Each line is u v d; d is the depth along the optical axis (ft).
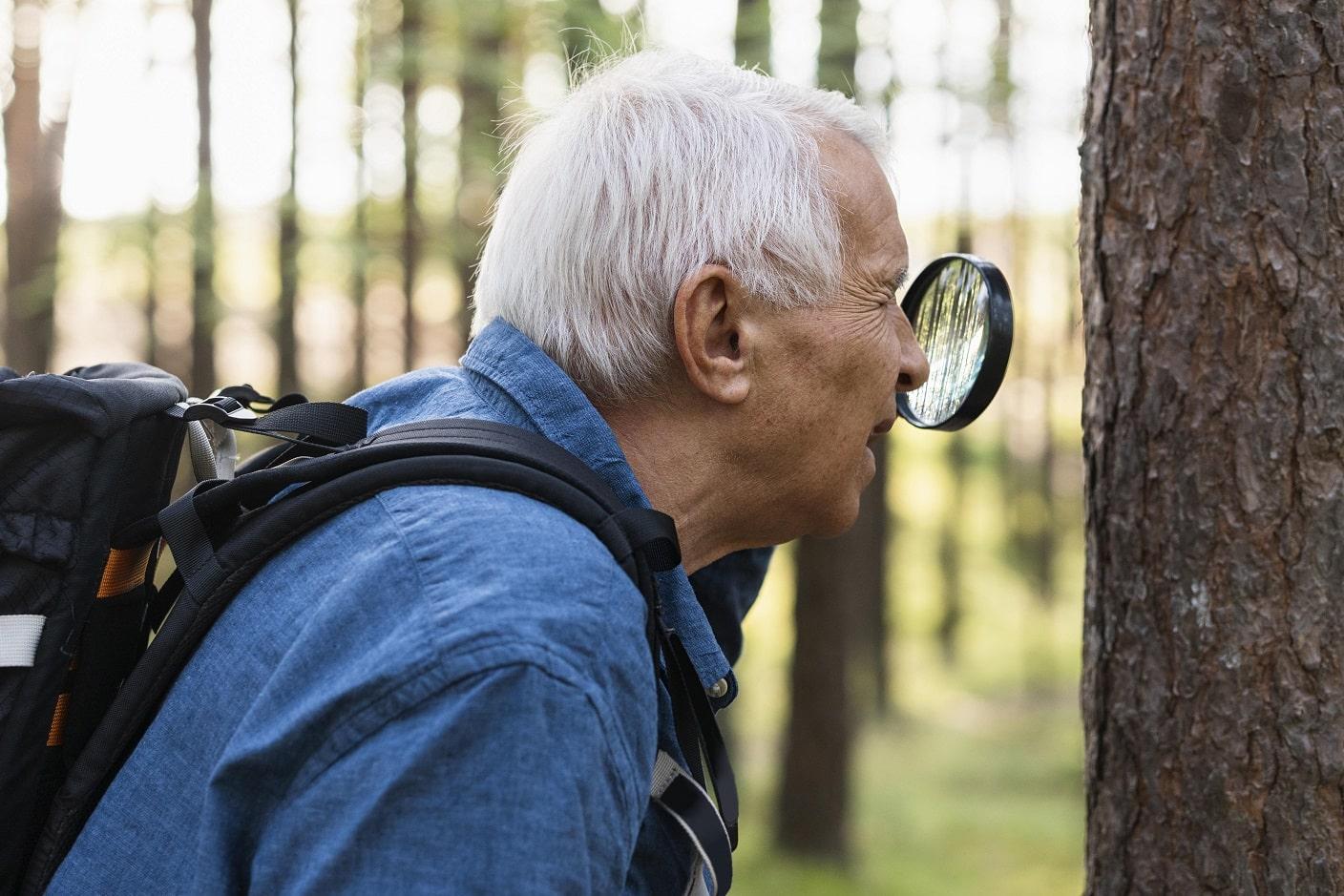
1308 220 3.67
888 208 3.43
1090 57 4.31
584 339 3.22
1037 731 46.91
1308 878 3.73
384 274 20.74
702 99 3.29
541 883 2.37
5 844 3.02
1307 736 3.72
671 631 3.14
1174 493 3.93
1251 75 3.74
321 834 2.45
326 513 2.92
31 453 3.04
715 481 3.35
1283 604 3.74
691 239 3.15
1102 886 4.24
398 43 18.15
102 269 20.36
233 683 2.81
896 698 50.98
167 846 2.78
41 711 2.99
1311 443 3.68
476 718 2.40
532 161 3.43
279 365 23.07
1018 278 42.75
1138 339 4.02
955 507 57.57
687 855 3.15
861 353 3.33
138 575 3.34
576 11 15.31
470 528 2.71
